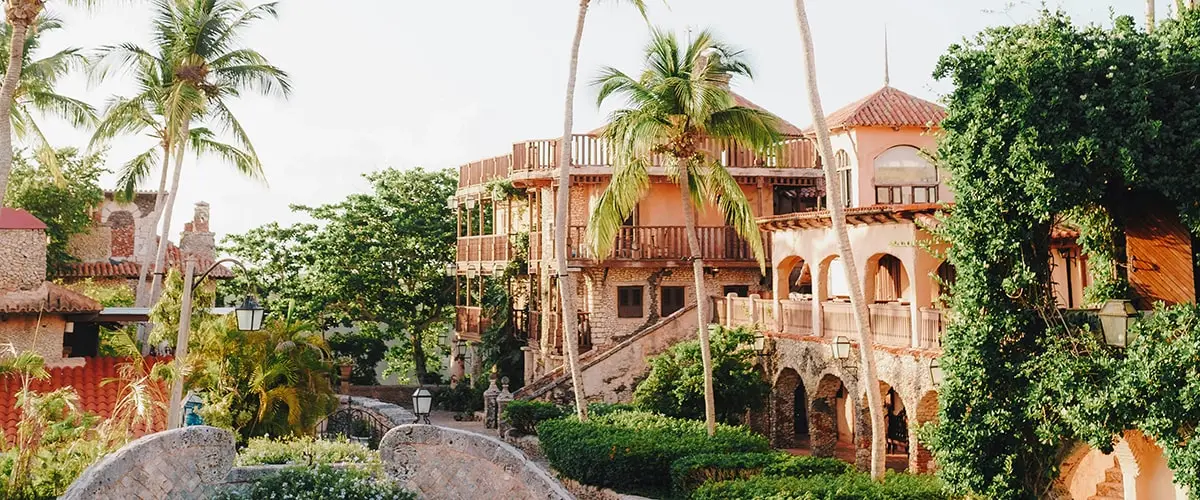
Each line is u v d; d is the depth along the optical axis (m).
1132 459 15.05
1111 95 13.14
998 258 14.36
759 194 32.75
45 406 16.77
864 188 28.88
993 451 14.72
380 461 14.91
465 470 14.55
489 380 34.41
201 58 30.83
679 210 33.03
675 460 18.94
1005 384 14.55
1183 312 12.52
